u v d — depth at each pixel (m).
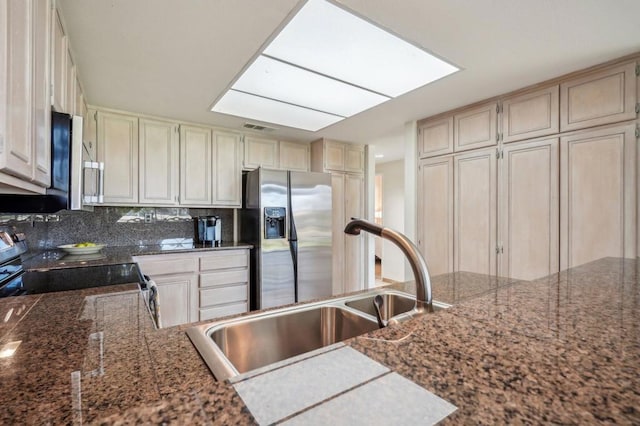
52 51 1.28
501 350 0.43
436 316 0.59
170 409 0.30
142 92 2.49
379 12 1.54
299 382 0.35
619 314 0.61
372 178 4.37
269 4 1.48
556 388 0.34
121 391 0.54
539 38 1.77
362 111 2.95
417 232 3.27
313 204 3.55
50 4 1.24
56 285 1.57
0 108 0.75
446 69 2.13
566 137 2.24
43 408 0.49
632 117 1.96
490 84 2.38
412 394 0.33
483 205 2.72
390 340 0.47
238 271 3.23
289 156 3.96
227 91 2.47
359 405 0.31
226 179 3.47
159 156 3.10
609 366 0.39
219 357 0.68
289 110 2.93
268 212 3.25
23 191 1.17
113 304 1.09
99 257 2.41
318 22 1.62
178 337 0.80
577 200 2.19
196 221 3.54
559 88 2.28
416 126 3.28
